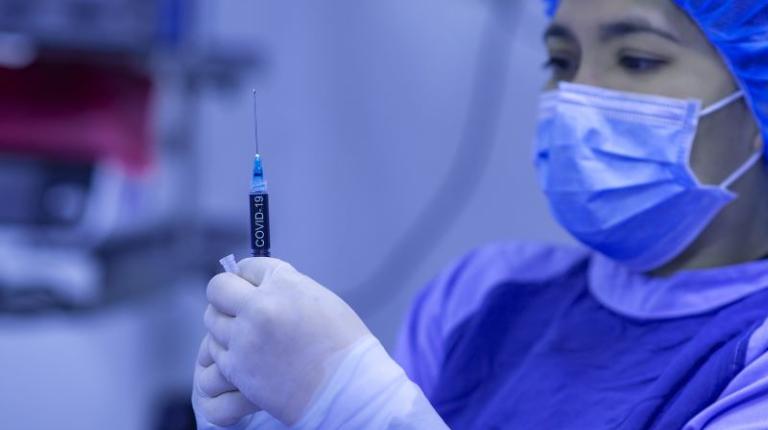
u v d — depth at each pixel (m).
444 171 2.50
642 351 1.15
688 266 1.21
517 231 2.43
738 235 1.19
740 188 1.18
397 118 2.53
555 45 1.23
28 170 2.07
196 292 2.48
